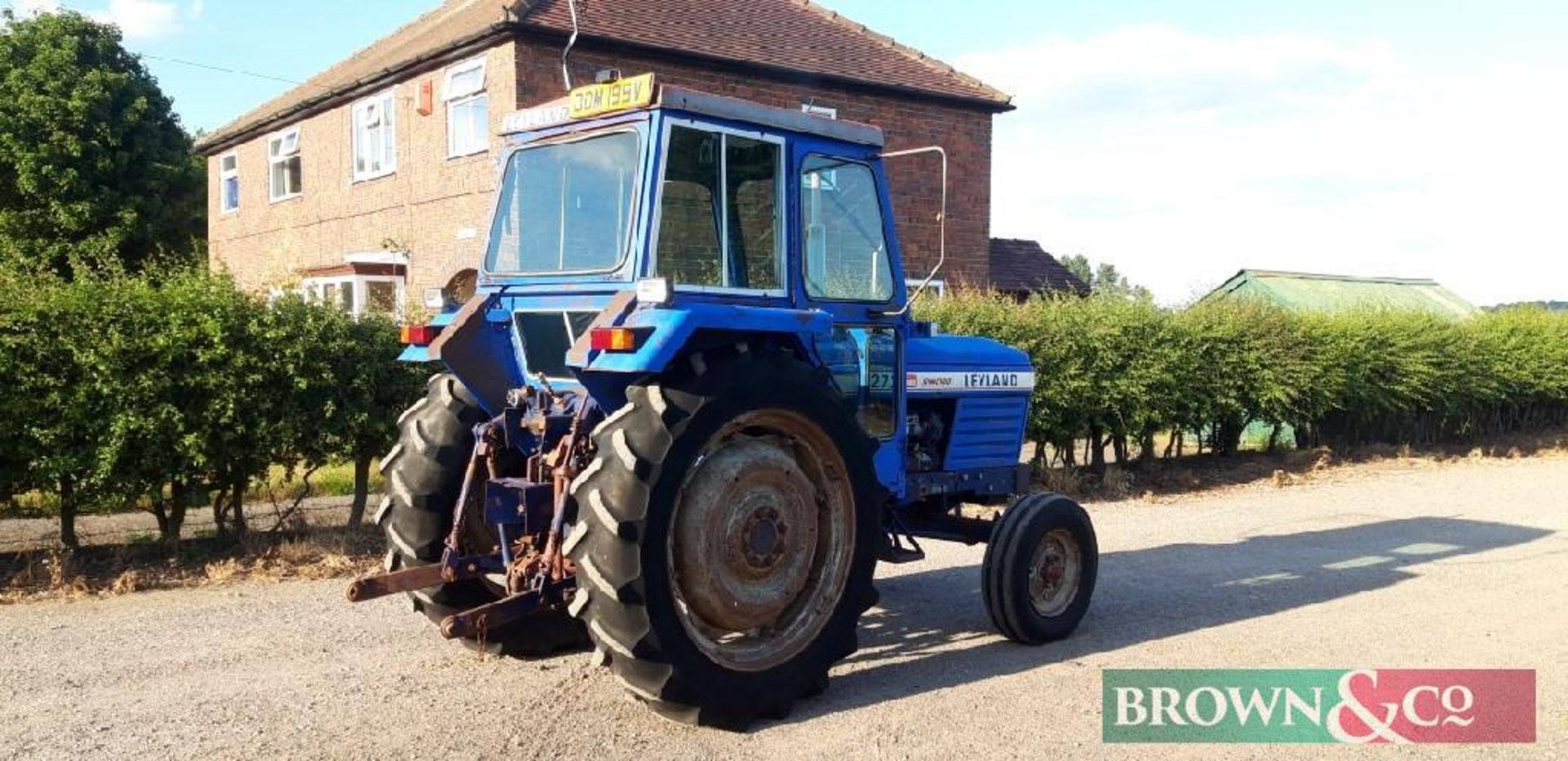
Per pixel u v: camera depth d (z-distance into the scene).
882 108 17.86
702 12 17.16
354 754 4.23
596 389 4.55
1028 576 5.84
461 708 4.76
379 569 7.43
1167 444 14.88
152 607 6.47
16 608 6.43
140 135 23.88
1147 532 9.63
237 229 23.09
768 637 4.77
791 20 18.55
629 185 4.71
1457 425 17.64
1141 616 6.61
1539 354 18.23
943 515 6.32
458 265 16.08
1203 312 13.36
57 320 6.92
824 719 4.75
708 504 4.50
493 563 4.95
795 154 5.04
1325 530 9.80
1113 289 13.34
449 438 5.25
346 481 10.70
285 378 7.60
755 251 4.91
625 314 4.41
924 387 5.88
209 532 8.45
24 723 4.53
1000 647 5.93
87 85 23.12
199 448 7.25
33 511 7.70
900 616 6.58
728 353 4.62
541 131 5.17
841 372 5.32
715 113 4.73
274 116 20.53
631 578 4.22
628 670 4.35
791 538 4.80
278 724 4.54
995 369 6.31
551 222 5.07
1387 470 14.54
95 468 7.00
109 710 4.70
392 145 17.62
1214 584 7.52
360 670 5.27
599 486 4.30
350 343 7.82
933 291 13.23
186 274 7.64
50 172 22.45
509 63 14.57
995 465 6.39
